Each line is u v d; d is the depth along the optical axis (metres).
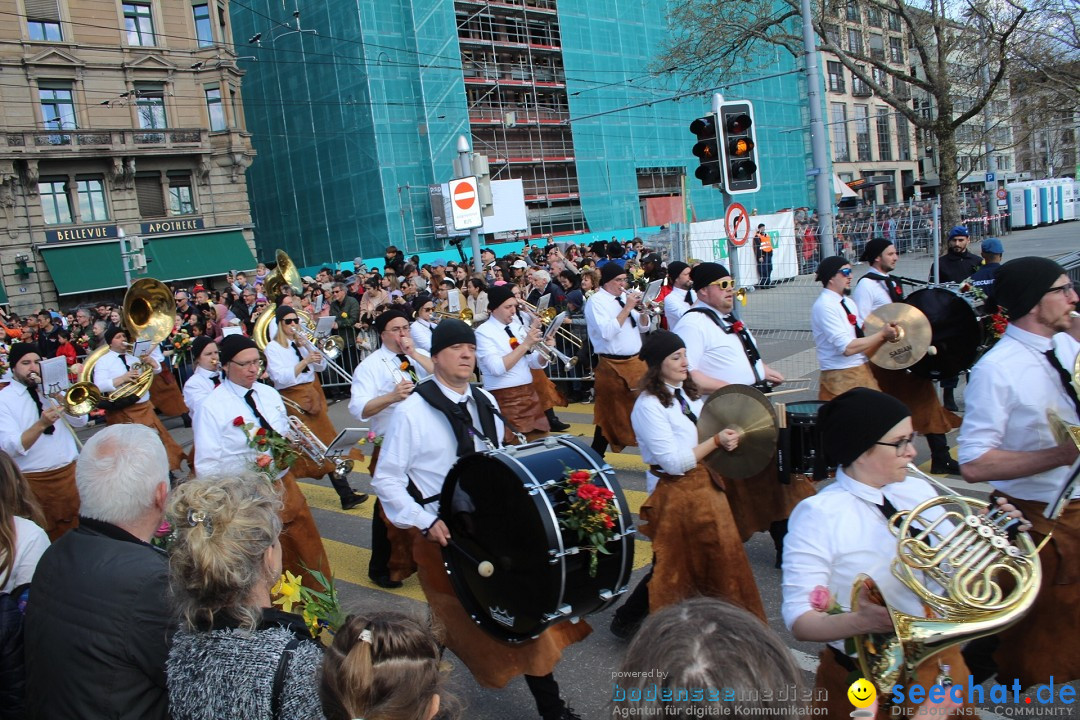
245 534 2.30
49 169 32.69
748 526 5.36
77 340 18.36
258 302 16.56
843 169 51.34
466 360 4.22
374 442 5.90
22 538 3.19
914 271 13.93
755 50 23.75
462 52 40.56
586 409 11.72
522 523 3.58
